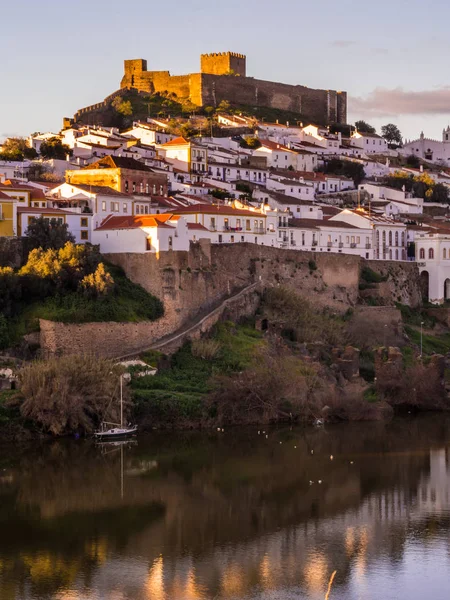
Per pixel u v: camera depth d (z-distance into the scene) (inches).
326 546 4308.6
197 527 4557.1
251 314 7696.9
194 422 6348.4
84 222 7682.1
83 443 5930.1
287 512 4778.5
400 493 5068.9
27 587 3868.1
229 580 3932.1
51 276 6707.7
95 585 3885.3
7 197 7253.9
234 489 5137.8
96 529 4525.1
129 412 6195.9
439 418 6993.1
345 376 7362.2
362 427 6643.7
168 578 3951.8
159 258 7135.8
